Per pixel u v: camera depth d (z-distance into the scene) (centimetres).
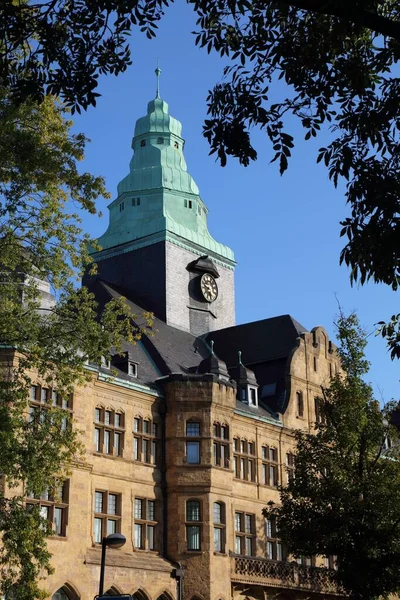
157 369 5747
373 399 4453
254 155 1808
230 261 7531
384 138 1775
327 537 4044
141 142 7494
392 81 1759
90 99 1877
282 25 1875
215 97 1836
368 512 3997
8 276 3222
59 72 1861
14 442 2922
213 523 5253
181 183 7331
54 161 3033
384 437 4356
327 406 4469
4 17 1808
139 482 5109
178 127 7606
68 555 4416
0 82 2697
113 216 7425
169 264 6838
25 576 2855
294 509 4269
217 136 1812
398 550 3931
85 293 3303
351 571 4009
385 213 1638
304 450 4450
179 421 5353
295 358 6475
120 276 7031
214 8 1805
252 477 5828
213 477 5303
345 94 1841
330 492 4131
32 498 4288
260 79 1858
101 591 2902
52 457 3041
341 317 4600
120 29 1831
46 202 3116
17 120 3100
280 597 5759
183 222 7225
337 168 1777
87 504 4612
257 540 5706
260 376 6562
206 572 5103
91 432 4794
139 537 5050
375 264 1658
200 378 5416
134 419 5200
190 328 6900
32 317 3172
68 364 3209
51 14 1830
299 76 1852
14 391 3030
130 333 3372
